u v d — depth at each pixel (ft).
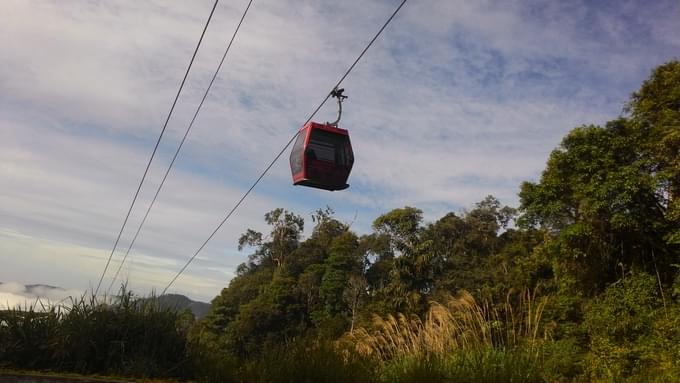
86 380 14.37
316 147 41.09
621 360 51.80
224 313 225.15
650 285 64.59
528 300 27.53
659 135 67.41
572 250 71.77
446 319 26.35
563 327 67.97
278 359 18.44
